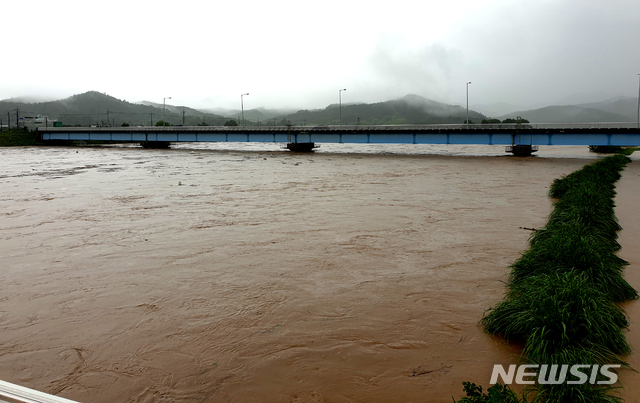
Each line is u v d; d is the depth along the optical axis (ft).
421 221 62.85
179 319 31.37
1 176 140.15
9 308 34.22
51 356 26.71
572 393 19.27
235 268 42.57
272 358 25.75
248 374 24.17
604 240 43.21
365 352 26.16
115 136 337.72
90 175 140.67
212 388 22.98
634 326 27.35
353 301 33.86
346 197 87.56
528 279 32.22
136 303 34.53
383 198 85.81
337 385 22.93
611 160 156.46
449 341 27.12
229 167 166.50
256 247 49.96
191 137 302.66
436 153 254.88
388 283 37.58
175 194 94.48
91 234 58.44
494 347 26.09
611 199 74.74
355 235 54.85
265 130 275.18
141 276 40.83
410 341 27.32
